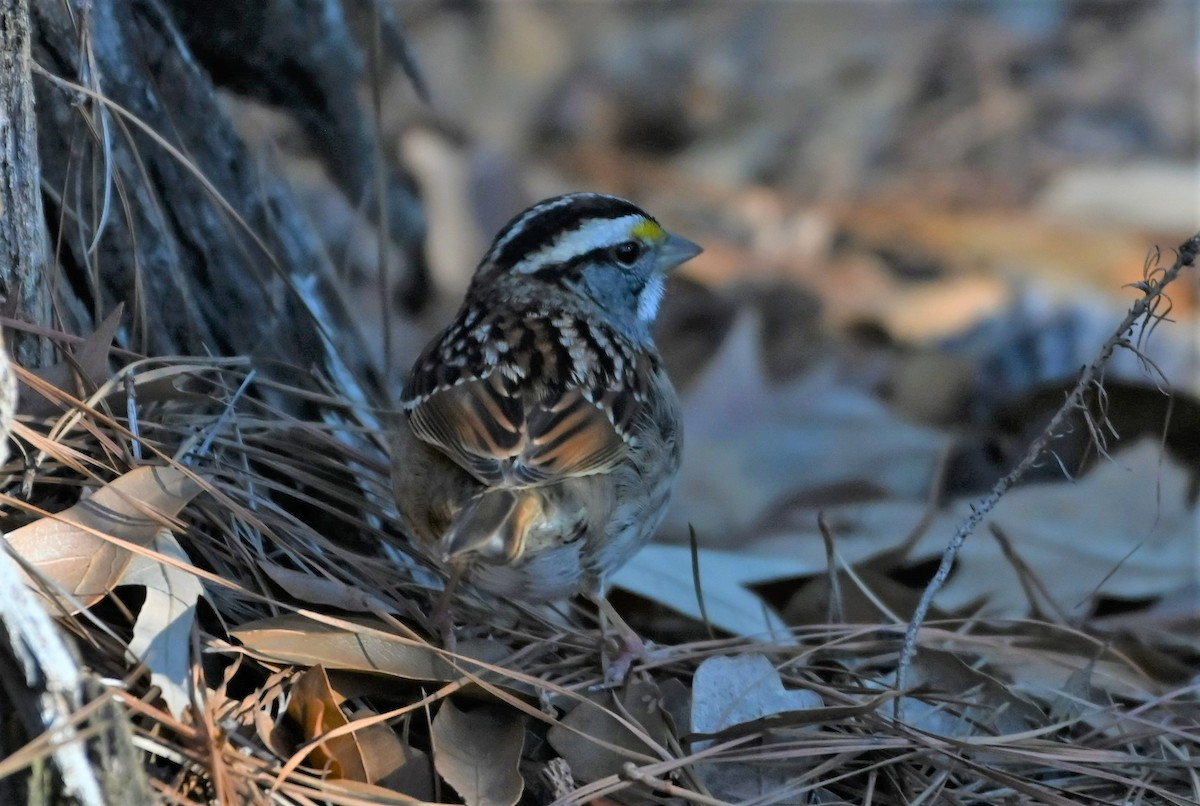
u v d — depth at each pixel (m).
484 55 21.75
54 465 7.33
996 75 21.66
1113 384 11.51
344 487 8.94
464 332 8.59
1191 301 16.88
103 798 5.61
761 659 7.89
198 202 9.30
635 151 20.89
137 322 8.59
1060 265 17.84
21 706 5.87
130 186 8.84
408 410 8.14
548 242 9.31
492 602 8.80
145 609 6.61
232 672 6.79
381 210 10.48
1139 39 22.11
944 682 8.43
